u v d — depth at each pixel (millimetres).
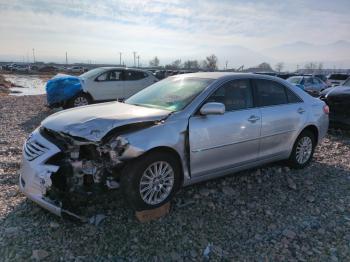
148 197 4074
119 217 4102
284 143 5609
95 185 4020
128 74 14055
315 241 3809
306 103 6000
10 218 4047
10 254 3400
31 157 4027
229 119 4738
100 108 4645
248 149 5055
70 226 3898
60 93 12539
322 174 5855
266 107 5324
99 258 3395
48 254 3410
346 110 8750
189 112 4422
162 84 5477
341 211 4520
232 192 4914
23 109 13469
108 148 3865
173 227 3965
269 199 4781
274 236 3879
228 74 5152
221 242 3734
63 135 3977
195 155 4406
